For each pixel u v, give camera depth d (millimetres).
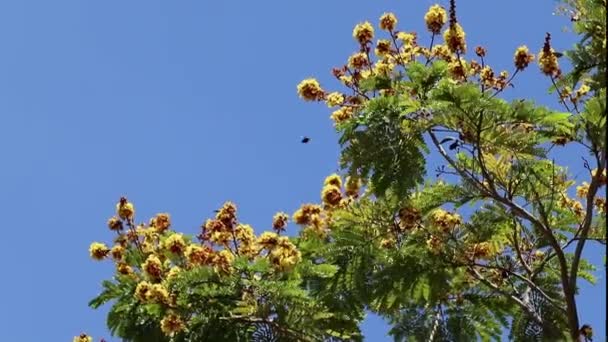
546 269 11336
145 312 10734
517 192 10711
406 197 9773
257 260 10133
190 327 10180
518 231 11359
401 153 9742
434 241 10648
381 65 10758
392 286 10602
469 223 10930
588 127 9594
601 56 9680
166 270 11023
